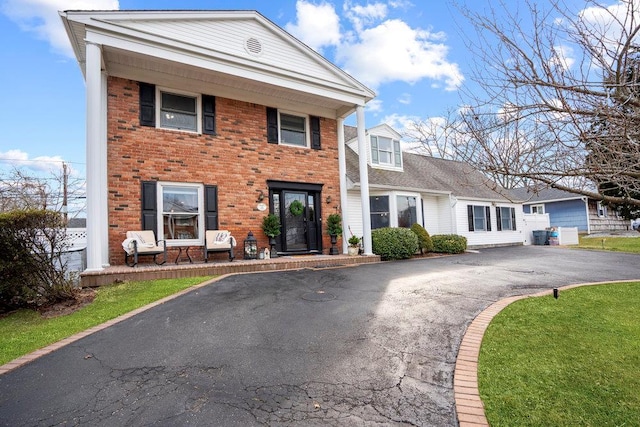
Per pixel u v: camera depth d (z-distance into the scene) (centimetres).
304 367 335
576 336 405
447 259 1141
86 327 450
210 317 475
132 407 270
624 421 254
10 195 1739
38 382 311
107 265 793
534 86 239
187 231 942
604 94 218
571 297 568
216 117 1002
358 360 349
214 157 986
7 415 263
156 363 344
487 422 253
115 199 849
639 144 210
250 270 851
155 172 902
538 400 280
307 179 1145
